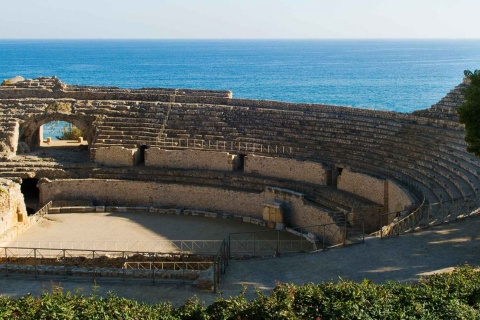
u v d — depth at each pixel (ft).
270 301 93.45
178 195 222.89
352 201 192.75
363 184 197.36
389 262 130.41
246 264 135.64
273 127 235.81
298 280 125.18
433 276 104.68
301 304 93.45
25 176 227.81
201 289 121.90
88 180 225.76
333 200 199.31
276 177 220.64
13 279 130.11
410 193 175.32
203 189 220.23
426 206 163.12
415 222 153.58
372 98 558.97
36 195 239.50
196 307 96.17
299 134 229.45
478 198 159.74
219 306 94.89
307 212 198.08
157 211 219.61
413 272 123.65
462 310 90.12
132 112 251.80
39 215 212.23
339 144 219.82
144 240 187.93
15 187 199.31
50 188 225.35
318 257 137.18
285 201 206.18
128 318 91.81
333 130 226.17
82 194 226.17
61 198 225.76
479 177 169.48
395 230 150.51
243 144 232.53
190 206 221.87
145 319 91.61
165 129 244.22
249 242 186.80
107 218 212.02
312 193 205.98
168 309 95.96
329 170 211.20
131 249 179.11
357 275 125.08
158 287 123.54
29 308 94.58
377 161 204.74
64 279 129.39
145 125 246.47
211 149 232.94
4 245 182.60
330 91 625.82
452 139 194.70
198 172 226.58
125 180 226.17
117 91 269.85
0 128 243.40
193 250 177.68
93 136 249.75
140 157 241.76
